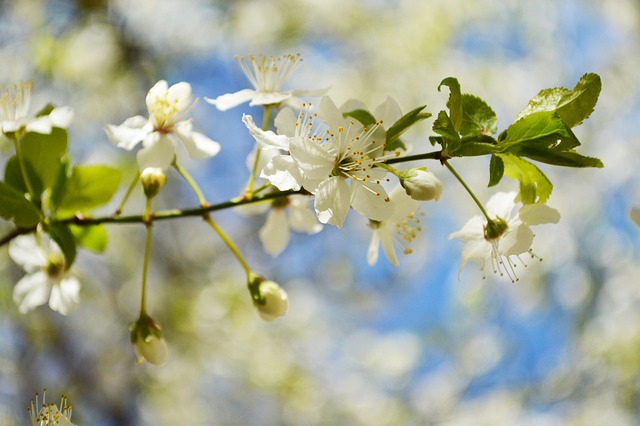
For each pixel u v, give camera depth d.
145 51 1.08
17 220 0.44
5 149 0.73
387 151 0.42
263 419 1.13
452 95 0.41
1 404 0.93
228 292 1.04
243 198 0.44
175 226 1.05
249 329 1.07
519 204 0.44
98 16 1.05
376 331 1.28
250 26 1.11
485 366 1.17
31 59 1.02
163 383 1.03
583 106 0.41
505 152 0.41
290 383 1.09
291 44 1.11
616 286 1.07
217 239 1.08
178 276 1.05
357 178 0.42
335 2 1.11
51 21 1.04
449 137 0.41
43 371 0.96
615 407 1.00
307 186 0.42
